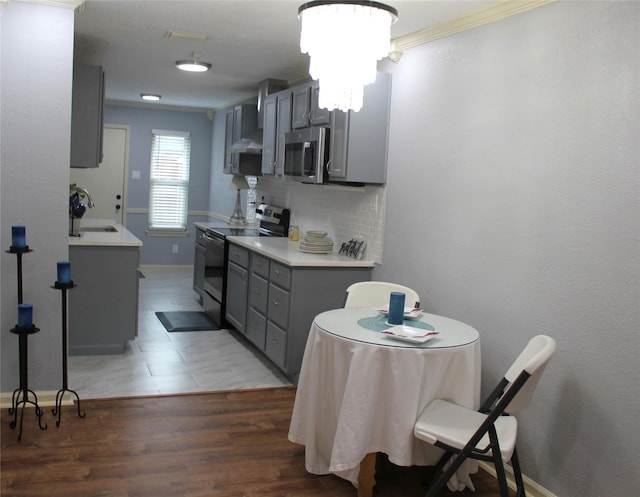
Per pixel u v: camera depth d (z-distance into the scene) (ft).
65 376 11.07
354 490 9.18
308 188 18.13
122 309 15.10
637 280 7.67
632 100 7.76
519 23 9.70
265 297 14.96
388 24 8.45
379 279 13.78
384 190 13.57
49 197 11.32
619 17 7.96
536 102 9.32
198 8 11.76
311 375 9.21
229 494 8.82
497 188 10.10
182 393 12.79
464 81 10.94
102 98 15.31
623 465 7.86
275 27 12.85
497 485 9.70
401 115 12.91
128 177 27.84
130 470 9.34
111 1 11.62
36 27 10.94
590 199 8.35
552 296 8.98
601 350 8.18
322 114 13.92
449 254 11.31
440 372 8.54
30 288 11.43
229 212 26.00
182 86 21.80
